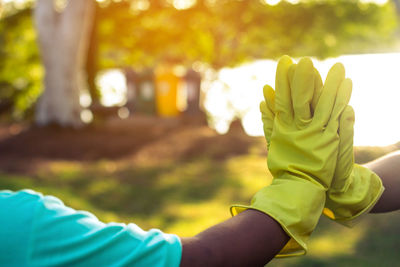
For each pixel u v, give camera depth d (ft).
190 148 34.22
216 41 50.34
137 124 45.68
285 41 50.52
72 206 18.70
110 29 51.34
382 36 51.65
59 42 40.06
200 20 49.85
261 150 33.83
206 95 50.72
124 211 19.88
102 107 45.68
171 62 54.08
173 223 17.93
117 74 64.44
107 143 35.14
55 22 40.45
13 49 54.54
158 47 51.80
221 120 48.26
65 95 39.88
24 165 28.63
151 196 22.41
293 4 47.91
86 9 40.63
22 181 20.80
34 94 54.13
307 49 51.93
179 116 48.62
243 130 42.80
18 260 2.23
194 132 41.11
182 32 50.60
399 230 14.02
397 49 55.72
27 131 38.09
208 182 25.12
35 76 54.90
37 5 40.52
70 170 27.66
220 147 34.24
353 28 50.16
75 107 40.50
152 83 51.16
